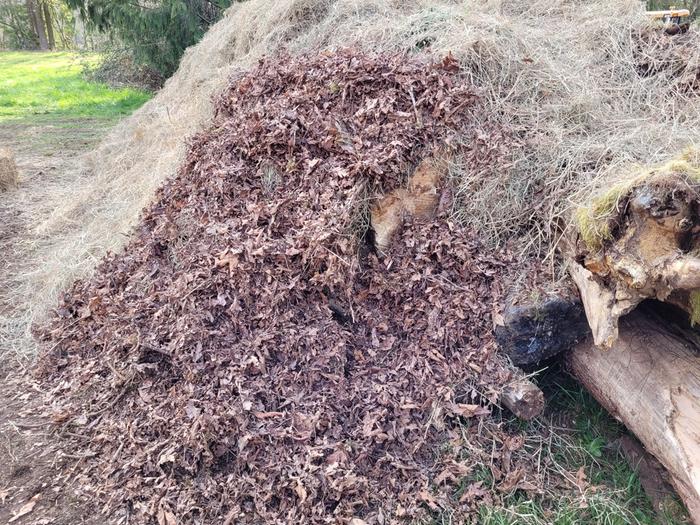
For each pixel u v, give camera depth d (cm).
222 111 440
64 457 279
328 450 255
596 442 280
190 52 802
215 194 350
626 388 256
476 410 270
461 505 247
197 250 327
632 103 371
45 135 920
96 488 262
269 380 275
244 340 285
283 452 254
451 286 300
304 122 342
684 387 237
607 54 417
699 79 379
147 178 530
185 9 1060
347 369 288
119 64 1407
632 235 218
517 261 300
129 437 274
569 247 275
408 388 279
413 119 331
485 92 356
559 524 242
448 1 536
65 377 331
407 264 310
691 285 203
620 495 256
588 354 281
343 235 301
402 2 544
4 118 1050
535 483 260
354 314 303
